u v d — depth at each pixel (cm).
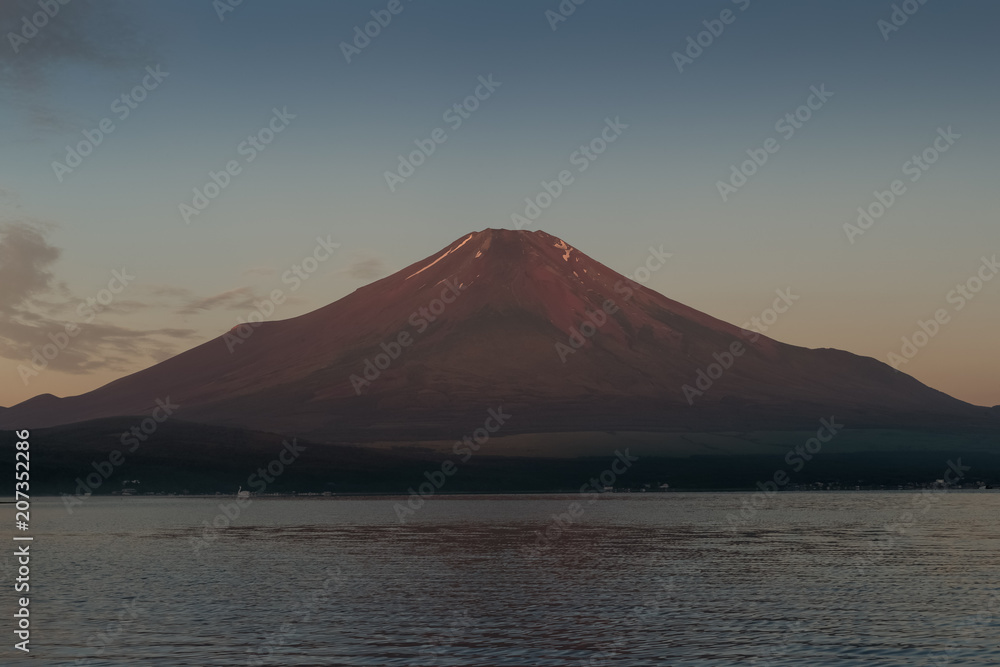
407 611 4412
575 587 5212
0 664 3303
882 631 3875
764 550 7269
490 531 9550
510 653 3494
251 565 6338
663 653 3491
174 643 3656
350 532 9506
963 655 3453
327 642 3681
